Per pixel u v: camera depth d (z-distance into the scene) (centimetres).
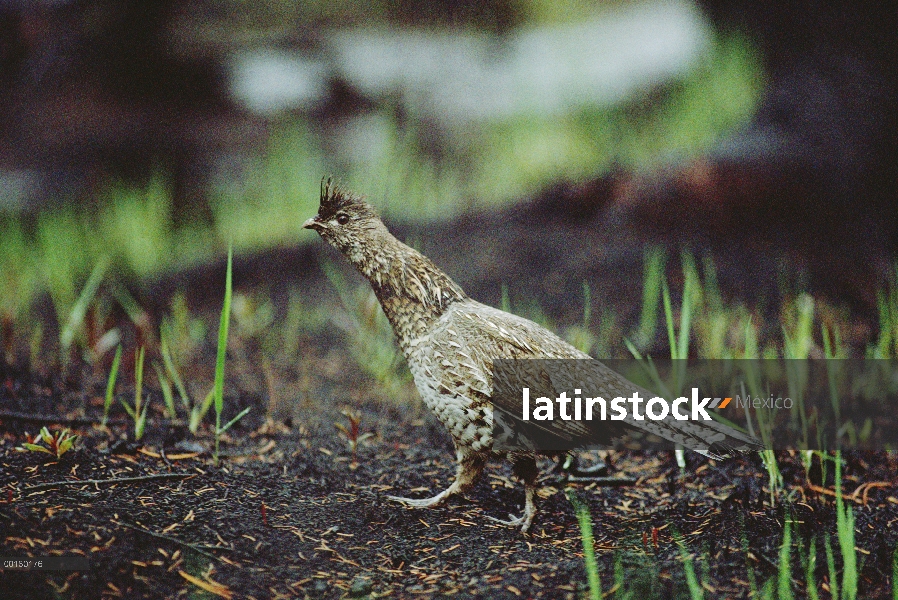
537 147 1747
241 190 1806
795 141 1188
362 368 1025
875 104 1177
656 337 1009
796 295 1048
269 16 2325
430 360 639
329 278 1275
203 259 1428
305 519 632
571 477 740
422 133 1992
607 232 1233
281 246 1404
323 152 1962
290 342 1103
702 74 1642
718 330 932
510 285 1152
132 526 574
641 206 1230
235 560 561
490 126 1956
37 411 791
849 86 1198
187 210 1742
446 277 667
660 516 662
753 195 1165
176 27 2177
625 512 677
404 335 658
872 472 741
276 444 777
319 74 2242
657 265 1134
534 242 1238
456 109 2077
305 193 1728
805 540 605
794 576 561
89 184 1831
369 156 1925
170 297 1259
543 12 2486
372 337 995
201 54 2162
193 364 1030
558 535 632
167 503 619
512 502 698
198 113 2091
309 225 682
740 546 596
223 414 843
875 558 583
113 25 2028
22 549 525
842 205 1139
